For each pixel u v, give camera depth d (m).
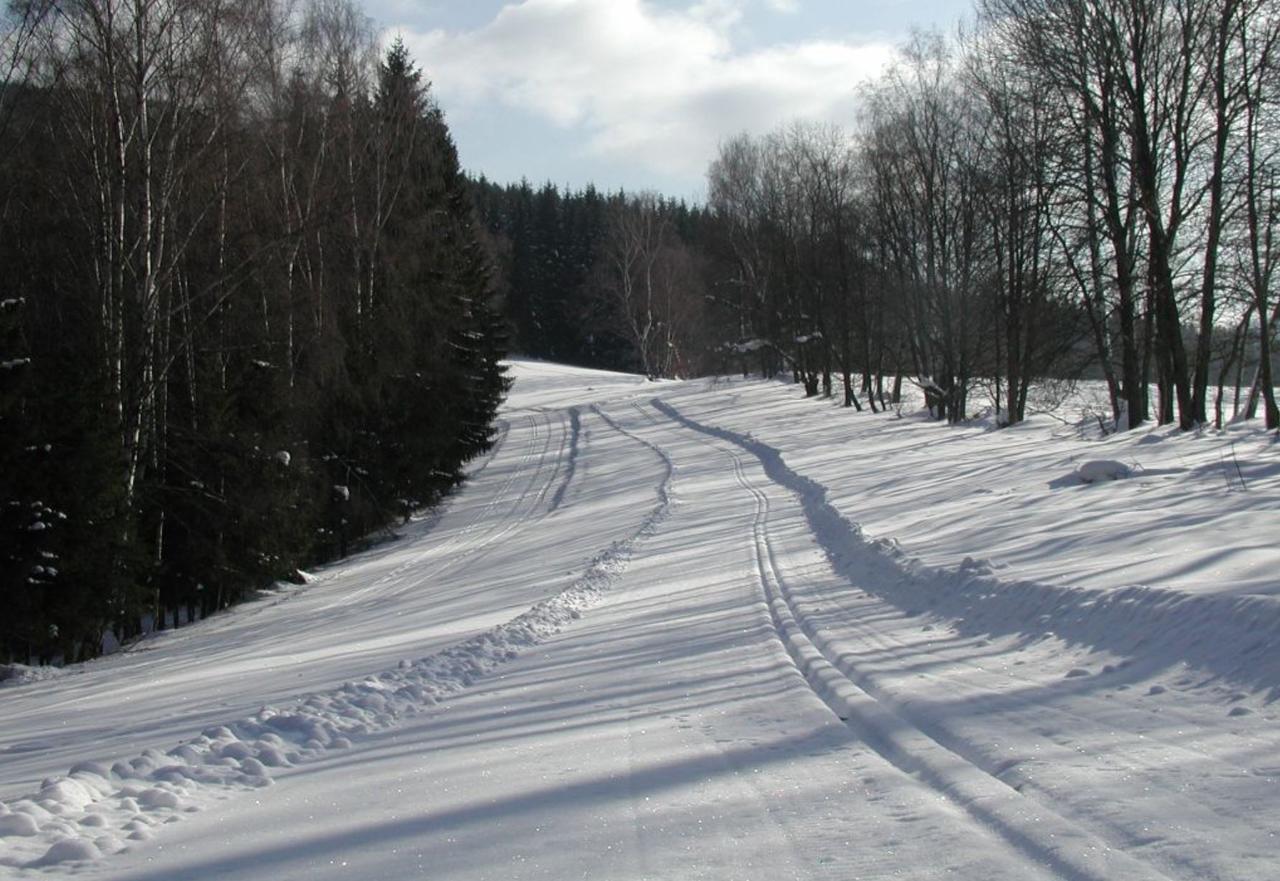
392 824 5.04
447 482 39.50
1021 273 38.53
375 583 25.39
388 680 9.33
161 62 20.80
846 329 57.59
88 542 19.36
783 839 4.45
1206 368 27.67
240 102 23.53
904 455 33.06
